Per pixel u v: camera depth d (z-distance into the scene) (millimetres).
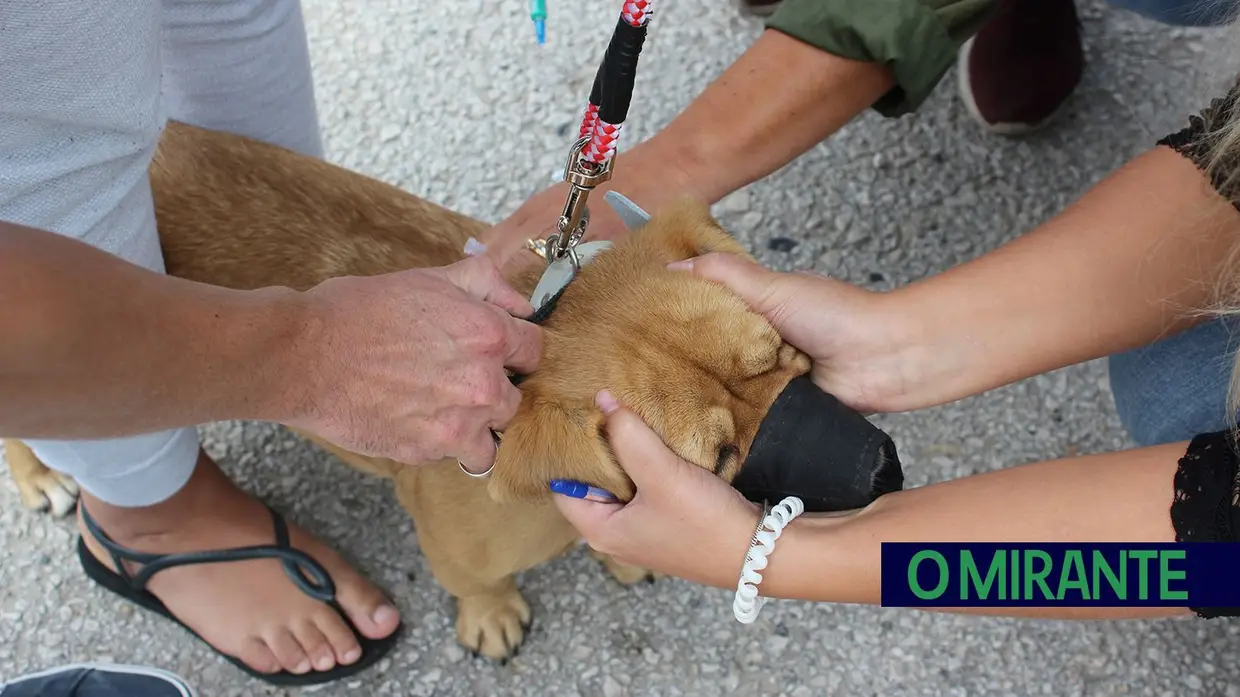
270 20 1236
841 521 1045
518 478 1029
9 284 871
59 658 1297
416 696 1278
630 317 1048
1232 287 1072
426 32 1622
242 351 940
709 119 1252
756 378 1042
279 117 1314
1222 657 1262
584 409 1021
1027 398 1381
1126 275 1088
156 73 1061
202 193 1229
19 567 1335
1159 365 1212
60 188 1014
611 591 1317
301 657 1265
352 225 1223
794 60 1254
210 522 1274
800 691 1271
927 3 1248
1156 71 1537
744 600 1046
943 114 1534
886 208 1483
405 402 986
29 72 961
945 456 1357
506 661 1290
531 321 1065
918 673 1273
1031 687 1264
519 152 1538
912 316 1099
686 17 1606
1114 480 1016
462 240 1229
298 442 1389
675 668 1283
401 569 1332
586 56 1598
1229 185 1058
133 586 1281
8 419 900
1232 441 1010
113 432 934
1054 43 1473
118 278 909
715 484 1021
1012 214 1475
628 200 1139
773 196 1494
